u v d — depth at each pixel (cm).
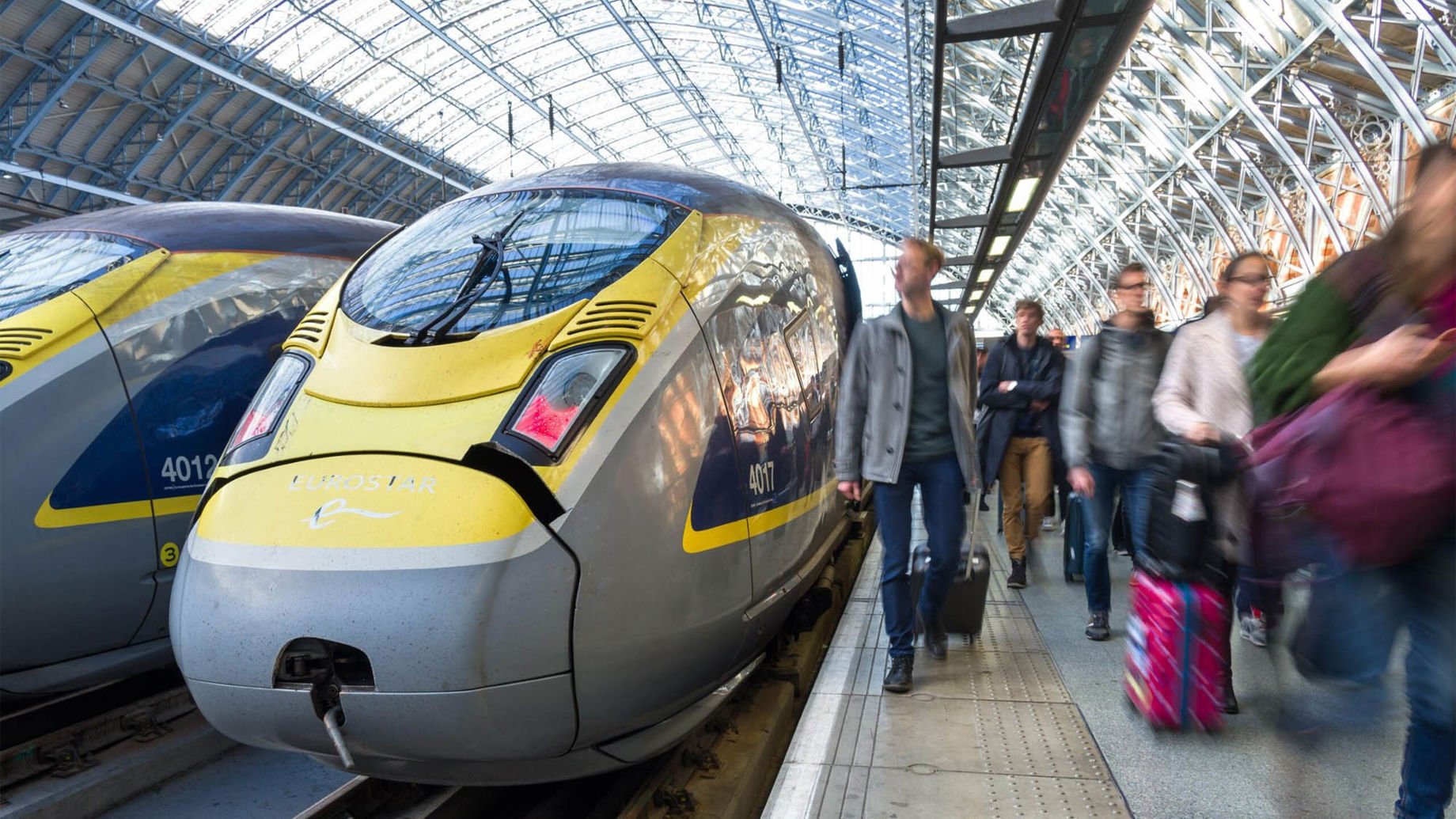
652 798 337
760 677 479
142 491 483
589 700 299
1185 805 301
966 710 386
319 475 307
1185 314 3209
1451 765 233
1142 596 351
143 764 467
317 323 373
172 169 3128
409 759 296
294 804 455
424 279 375
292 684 288
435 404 314
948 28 828
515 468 296
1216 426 336
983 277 2703
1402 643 236
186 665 302
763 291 429
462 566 279
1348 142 1875
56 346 468
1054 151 1179
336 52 3009
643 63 3903
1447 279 215
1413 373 209
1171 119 2456
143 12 2455
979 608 465
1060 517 875
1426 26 1495
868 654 462
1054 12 794
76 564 458
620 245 377
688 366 347
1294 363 234
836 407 507
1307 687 261
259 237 588
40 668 473
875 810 304
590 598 294
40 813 415
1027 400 597
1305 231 2255
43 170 2752
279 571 288
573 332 331
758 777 394
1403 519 212
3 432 440
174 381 505
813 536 450
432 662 276
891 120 4103
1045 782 319
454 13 3041
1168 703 341
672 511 322
